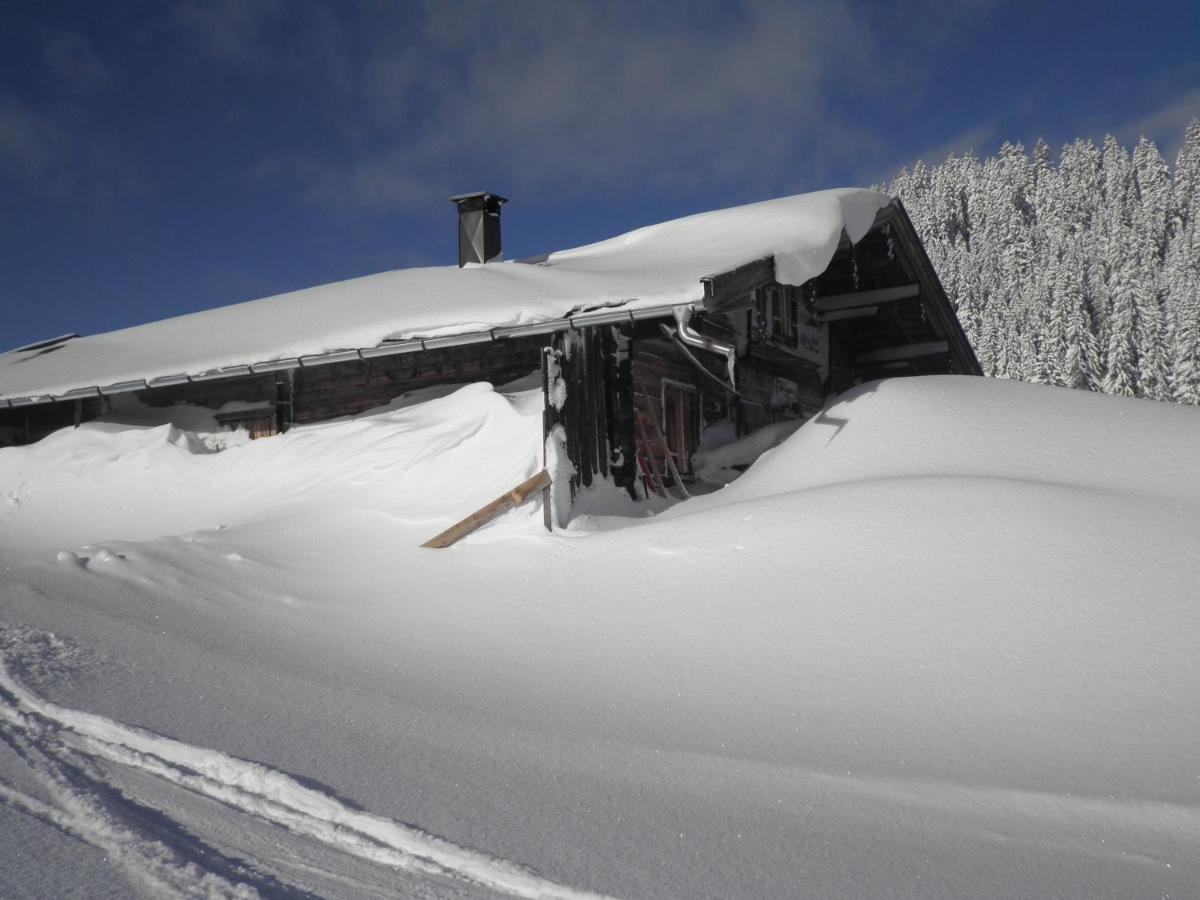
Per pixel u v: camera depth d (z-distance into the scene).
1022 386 10.66
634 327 10.60
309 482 10.55
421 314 10.66
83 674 5.09
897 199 13.83
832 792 4.11
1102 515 6.96
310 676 5.54
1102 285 62.75
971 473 8.53
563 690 5.54
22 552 10.68
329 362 10.70
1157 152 100.06
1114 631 5.59
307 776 3.83
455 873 3.04
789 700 5.23
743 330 13.39
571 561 7.70
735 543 7.33
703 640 6.11
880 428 9.62
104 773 3.68
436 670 5.90
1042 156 111.06
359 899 2.71
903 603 6.14
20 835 2.92
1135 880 3.33
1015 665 5.36
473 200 15.66
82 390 12.24
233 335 12.92
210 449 12.66
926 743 4.66
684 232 13.73
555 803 3.76
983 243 87.62
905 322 16.11
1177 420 9.49
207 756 3.95
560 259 15.10
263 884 2.72
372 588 7.66
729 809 3.84
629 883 3.02
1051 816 3.91
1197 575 6.10
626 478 10.09
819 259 11.37
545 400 9.03
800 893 3.04
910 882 3.20
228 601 7.11
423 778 3.95
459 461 9.90
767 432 12.58
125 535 10.80
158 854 2.86
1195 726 4.69
